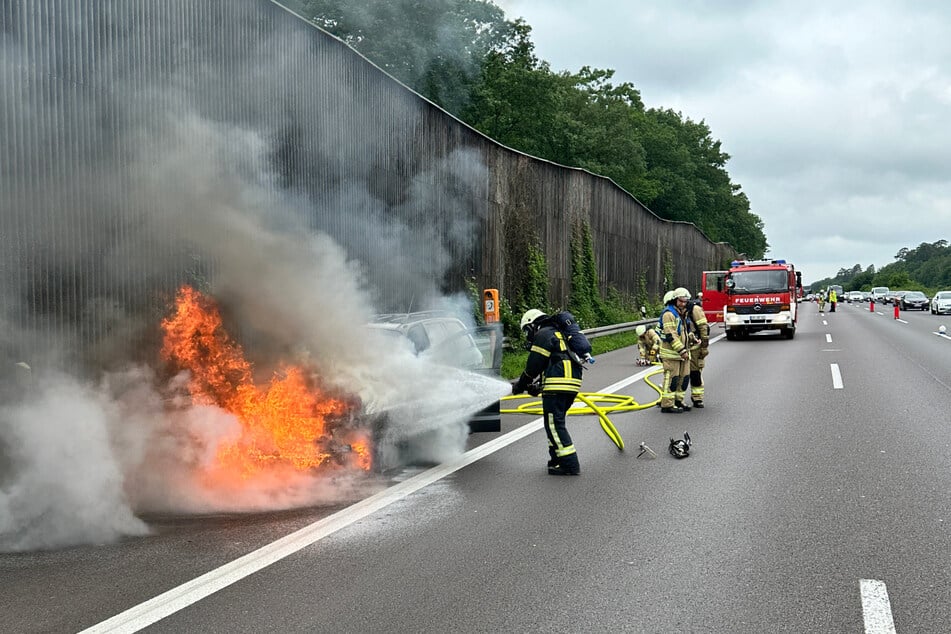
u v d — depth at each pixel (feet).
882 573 15.94
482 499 22.48
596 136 189.06
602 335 96.68
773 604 14.38
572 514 20.76
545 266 91.61
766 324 94.22
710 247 237.86
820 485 23.59
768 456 28.04
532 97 134.21
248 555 17.58
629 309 138.72
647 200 220.64
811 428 33.63
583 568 16.44
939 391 45.06
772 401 42.27
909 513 20.35
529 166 88.17
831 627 13.34
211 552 17.90
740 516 20.34
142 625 13.70
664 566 16.53
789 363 63.72
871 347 79.92
